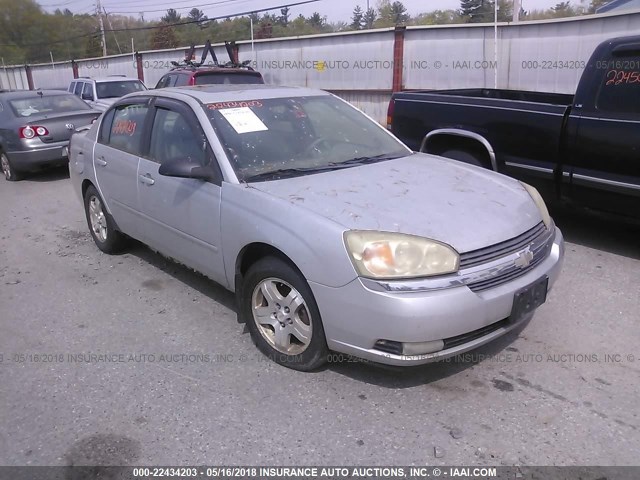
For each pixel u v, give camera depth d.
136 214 4.68
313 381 3.29
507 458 2.65
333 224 2.99
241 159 3.72
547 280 3.28
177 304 4.39
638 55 4.68
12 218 7.28
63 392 3.26
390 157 4.24
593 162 5.02
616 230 5.91
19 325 4.13
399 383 3.25
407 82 15.30
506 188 3.72
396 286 2.78
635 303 4.21
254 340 3.63
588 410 2.97
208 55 20.94
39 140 9.26
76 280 4.96
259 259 3.49
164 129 4.31
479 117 5.83
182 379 3.35
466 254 2.94
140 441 2.83
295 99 4.44
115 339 3.87
